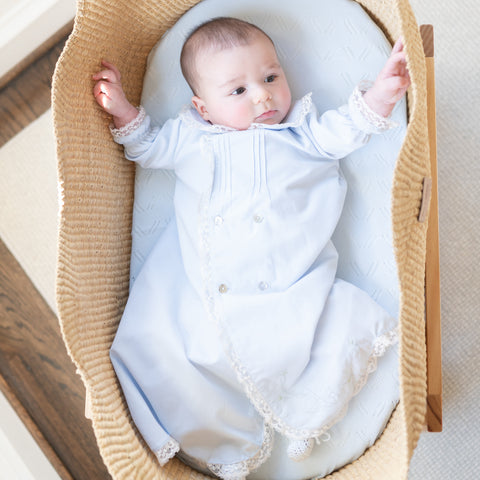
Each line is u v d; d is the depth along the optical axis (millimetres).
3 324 1953
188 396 1310
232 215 1359
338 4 1462
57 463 1872
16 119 2006
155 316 1359
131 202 1540
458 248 1769
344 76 1471
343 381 1295
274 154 1375
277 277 1347
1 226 1982
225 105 1393
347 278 1435
